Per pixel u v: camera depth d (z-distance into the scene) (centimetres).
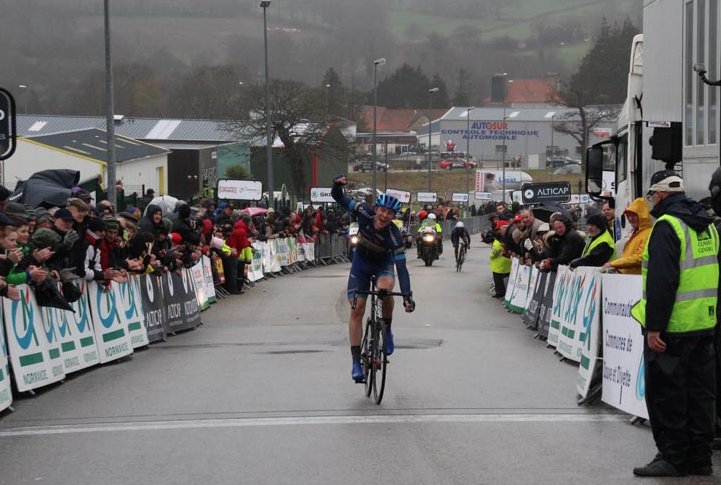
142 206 2762
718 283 717
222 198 3484
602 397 913
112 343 1249
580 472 686
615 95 13200
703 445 685
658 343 679
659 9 1242
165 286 1542
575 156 12656
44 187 1720
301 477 676
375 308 984
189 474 688
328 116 6681
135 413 908
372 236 966
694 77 1076
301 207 4775
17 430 846
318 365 1194
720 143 980
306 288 2559
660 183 700
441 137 13250
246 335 1556
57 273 1073
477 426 833
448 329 1594
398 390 1009
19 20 15350
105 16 2236
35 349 1018
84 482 674
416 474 680
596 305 929
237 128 6531
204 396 988
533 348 1341
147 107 12000
